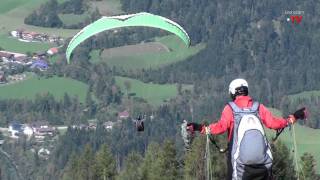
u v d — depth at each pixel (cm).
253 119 1436
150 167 9350
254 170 1403
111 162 10162
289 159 6525
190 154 6475
